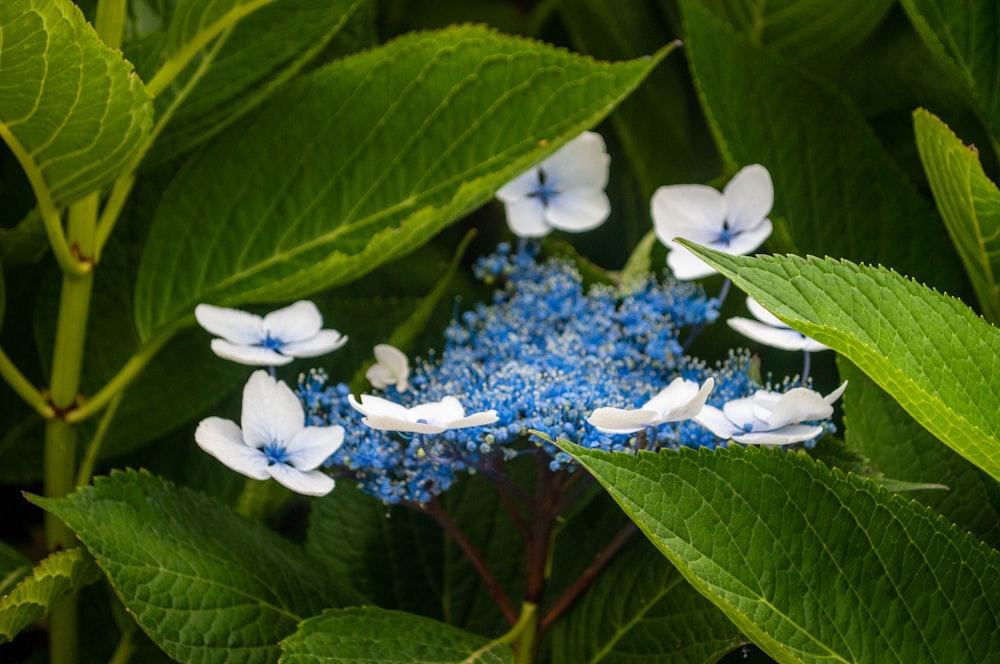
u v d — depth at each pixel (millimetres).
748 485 744
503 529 861
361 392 826
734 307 868
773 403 779
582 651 822
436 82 854
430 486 808
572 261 880
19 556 829
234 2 825
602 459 730
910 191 875
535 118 848
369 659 776
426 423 767
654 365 825
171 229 863
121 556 780
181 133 864
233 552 806
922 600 751
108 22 837
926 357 740
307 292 837
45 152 805
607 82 841
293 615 802
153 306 859
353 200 860
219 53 854
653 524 731
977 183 810
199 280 861
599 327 830
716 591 726
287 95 867
